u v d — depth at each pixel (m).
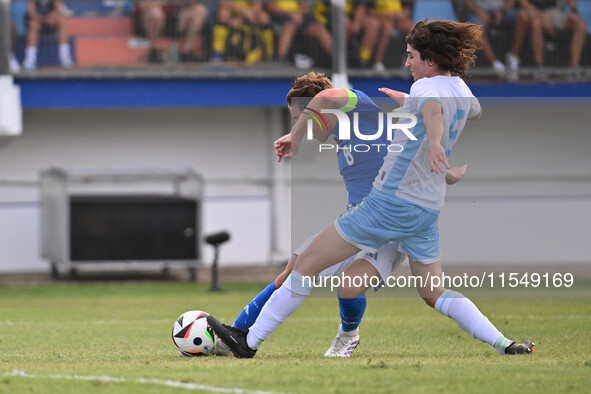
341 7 58.16
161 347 24.86
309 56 58.97
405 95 19.70
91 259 53.12
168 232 53.66
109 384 15.77
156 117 64.19
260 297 21.20
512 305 38.47
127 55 58.50
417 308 38.47
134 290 49.62
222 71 58.31
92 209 53.00
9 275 60.50
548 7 59.31
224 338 20.56
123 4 58.94
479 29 19.92
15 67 57.50
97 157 63.66
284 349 24.09
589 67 59.03
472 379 16.14
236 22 58.69
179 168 58.69
